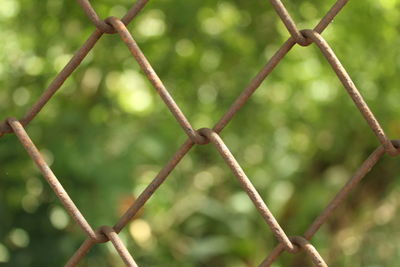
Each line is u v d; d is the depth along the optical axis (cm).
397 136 649
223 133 650
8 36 573
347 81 218
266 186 715
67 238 584
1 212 584
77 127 575
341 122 667
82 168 557
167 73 606
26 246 586
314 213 726
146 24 582
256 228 730
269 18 598
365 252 728
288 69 609
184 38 593
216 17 592
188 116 629
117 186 562
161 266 673
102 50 582
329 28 569
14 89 586
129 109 579
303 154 714
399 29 592
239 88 620
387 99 625
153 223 670
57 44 571
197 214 726
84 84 595
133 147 581
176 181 677
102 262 601
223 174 712
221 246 711
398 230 731
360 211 738
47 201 584
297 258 727
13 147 571
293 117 654
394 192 732
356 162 720
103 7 559
